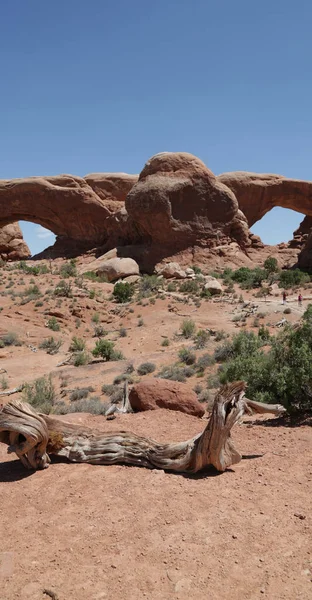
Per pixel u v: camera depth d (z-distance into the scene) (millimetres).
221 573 3643
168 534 4215
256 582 3520
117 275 53656
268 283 51750
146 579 3627
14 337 33375
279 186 76625
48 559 3977
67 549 4109
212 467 5762
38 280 50281
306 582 3469
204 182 62281
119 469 5855
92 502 4977
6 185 75250
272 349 9664
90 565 3848
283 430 7137
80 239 76125
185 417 8109
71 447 6219
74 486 5426
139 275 55500
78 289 45125
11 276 53469
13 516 4824
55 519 4672
